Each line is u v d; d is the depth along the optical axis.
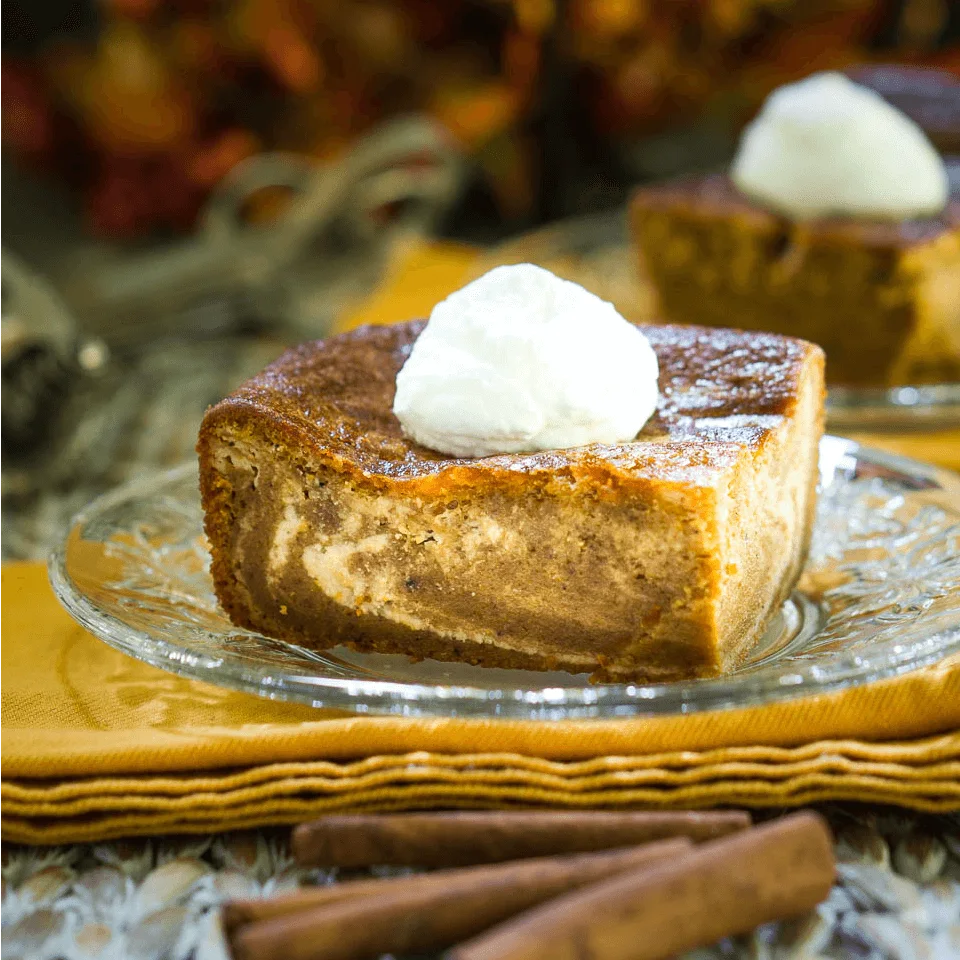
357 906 0.56
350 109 1.01
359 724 0.60
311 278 1.06
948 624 0.61
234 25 0.98
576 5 0.93
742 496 0.63
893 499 0.69
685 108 1.00
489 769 0.60
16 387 0.81
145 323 0.99
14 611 0.67
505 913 0.56
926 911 0.58
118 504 0.69
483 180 1.14
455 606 0.64
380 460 0.64
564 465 0.62
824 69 0.98
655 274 0.90
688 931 0.55
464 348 0.65
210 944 0.57
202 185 1.03
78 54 1.07
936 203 0.86
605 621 0.63
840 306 0.85
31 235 1.07
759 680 0.59
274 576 0.65
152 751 0.60
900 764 0.60
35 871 0.59
